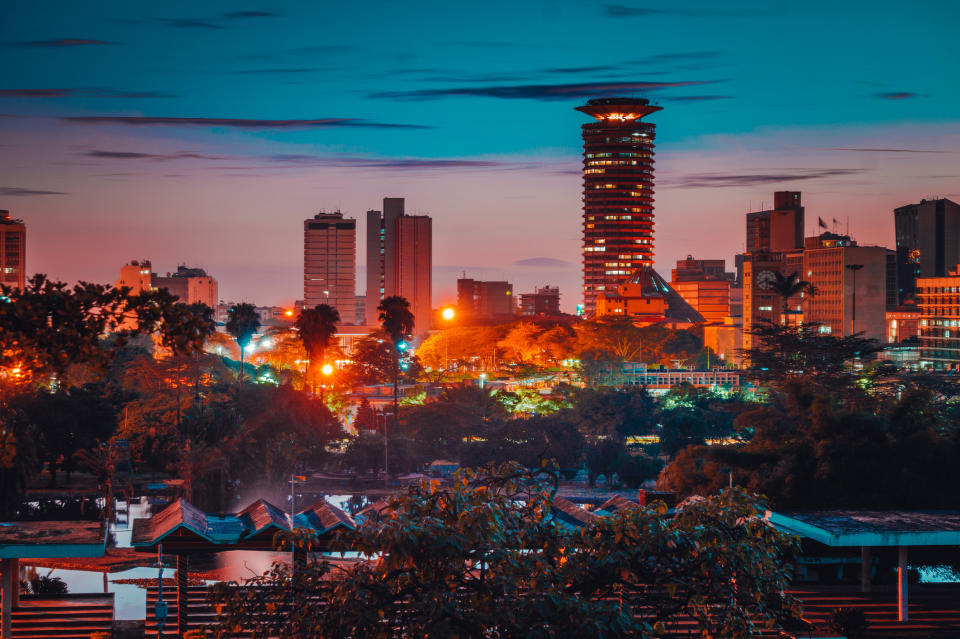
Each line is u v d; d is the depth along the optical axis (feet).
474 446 622.54
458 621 100.89
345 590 107.76
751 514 117.08
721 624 110.83
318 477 602.85
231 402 613.93
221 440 542.16
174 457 531.91
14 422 440.86
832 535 213.87
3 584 214.90
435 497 113.09
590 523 117.50
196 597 236.43
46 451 510.58
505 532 109.19
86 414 529.86
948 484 311.27
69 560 329.72
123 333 86.89
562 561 111.96
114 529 413.80
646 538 109.19
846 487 313.53
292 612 111.65
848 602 233.14
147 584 295.48
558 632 100.37
